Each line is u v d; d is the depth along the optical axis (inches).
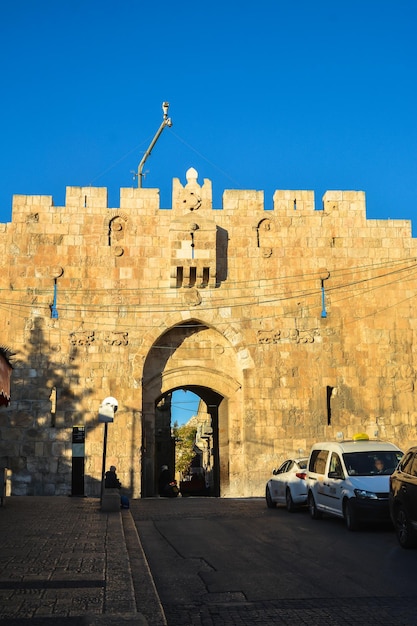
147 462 1398.9
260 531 735.1
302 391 1392.7
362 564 519.8
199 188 1435.8
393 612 374.0
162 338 1419.8
